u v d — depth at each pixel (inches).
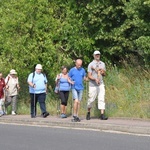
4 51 1690.5
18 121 1393.9
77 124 1242.6
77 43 1658.5
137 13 1429.6
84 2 1660.9
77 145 962.1
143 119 1298.0
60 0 1701.5
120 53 1667.1
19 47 1656.0
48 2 1701.5
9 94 1627.7
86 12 1658.5
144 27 1428.4
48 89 1705.2
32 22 1670.8
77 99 1294.3
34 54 1654.8
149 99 1411.2
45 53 1654.8
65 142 1002.7
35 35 1668.3
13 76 1641.2
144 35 1469.0
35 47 1657.2
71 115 1477.6
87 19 1660.9
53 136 1090.1
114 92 1508.4
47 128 1244.5
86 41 1653.5
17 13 1676.9
